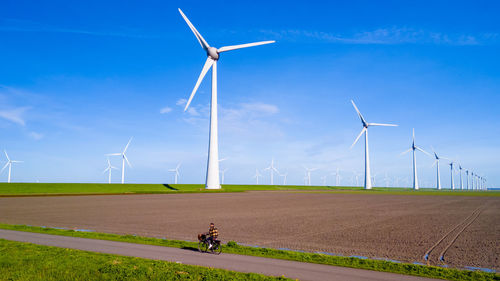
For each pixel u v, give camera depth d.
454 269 13.80
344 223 31.02
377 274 12.72
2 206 47.78
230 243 18.39
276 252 16.72
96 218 33.47
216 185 105.56
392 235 24.00
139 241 19.30
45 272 12.44
